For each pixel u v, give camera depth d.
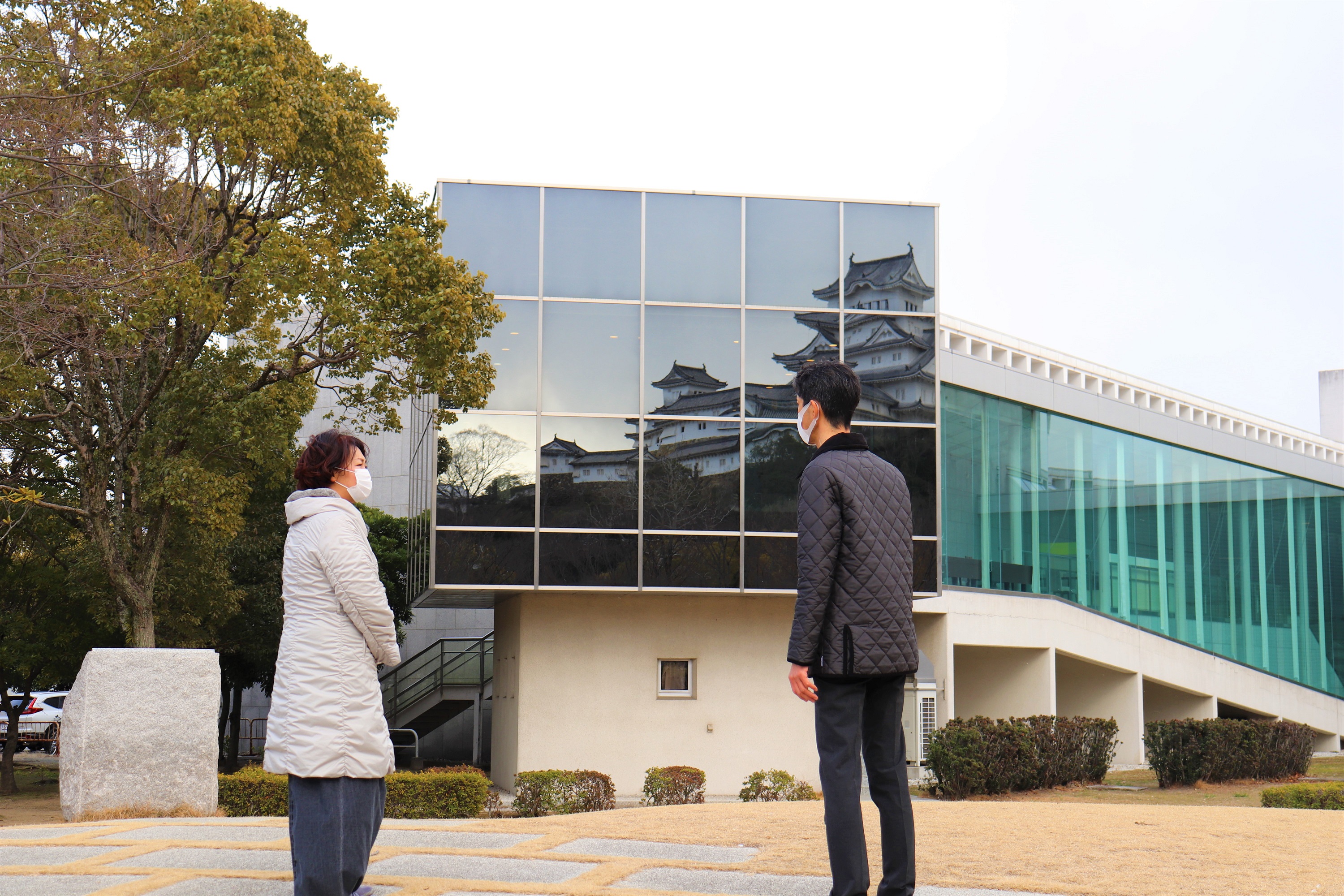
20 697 23.14
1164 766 18.00
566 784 15.16
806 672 3.97
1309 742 20.31
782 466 20.12
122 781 11.12
